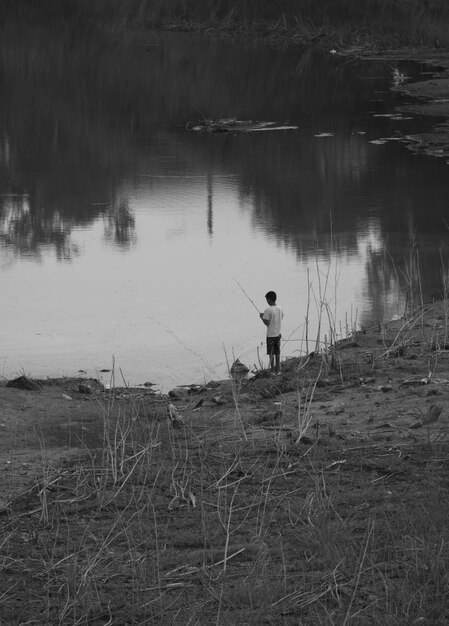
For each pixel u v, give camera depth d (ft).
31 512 29.86
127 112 158.81
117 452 35.19
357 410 40.29
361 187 104.63
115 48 236.84
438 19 244.83
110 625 23.36
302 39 245.45
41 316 64.13
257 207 96.84
